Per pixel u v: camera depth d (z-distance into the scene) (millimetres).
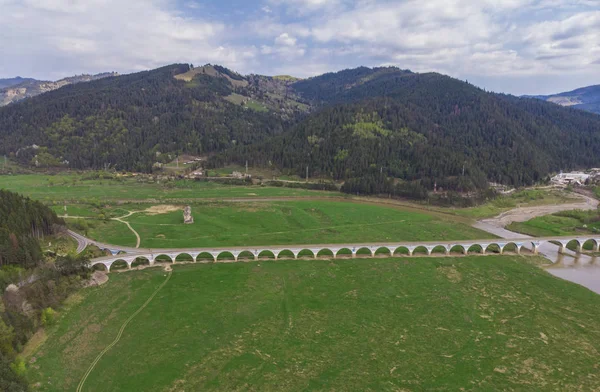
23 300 91438
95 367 77875
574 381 76125
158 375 75812
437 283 121812
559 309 105562
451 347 87062
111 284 116938
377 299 110312
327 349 85562
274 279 123062
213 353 83438
